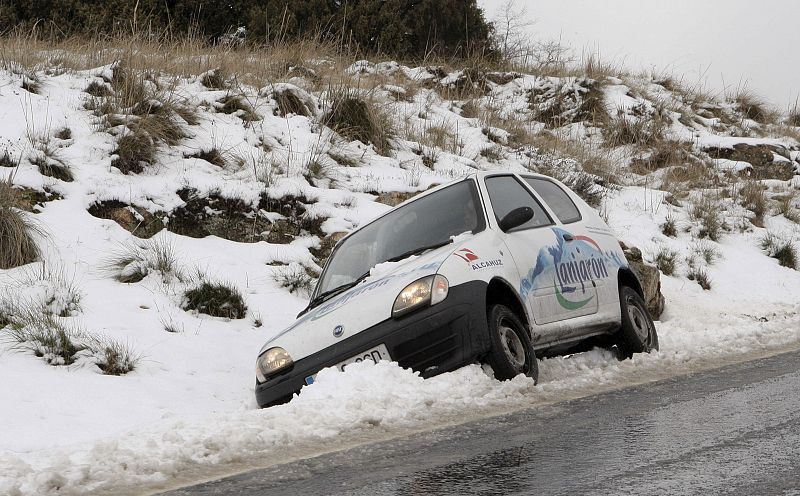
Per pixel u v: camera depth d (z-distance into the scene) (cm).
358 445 856
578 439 814
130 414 1184
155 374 1363
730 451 722
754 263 2672
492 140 3070
